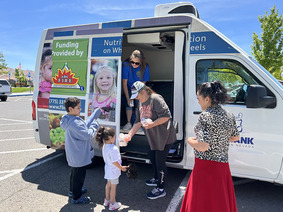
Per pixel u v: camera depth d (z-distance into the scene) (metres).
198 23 3.55
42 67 4.57
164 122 3.16
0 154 5.50
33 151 5.75
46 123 4.50
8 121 10.09
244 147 3.30
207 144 2.01
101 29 4.00
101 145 3.12
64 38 4.35
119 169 3.15
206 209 2.12
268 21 15.12
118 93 3.81
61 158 5.23
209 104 2.14
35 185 3.88
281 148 3.12
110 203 3.17
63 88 4.31
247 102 3.04
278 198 3.52
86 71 4.09
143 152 4.05
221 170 2.11
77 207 3.22
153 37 4.32
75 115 3.15
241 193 3.68
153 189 3.52
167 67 5.86
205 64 3.55
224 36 3.54
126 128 4.37
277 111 3.12
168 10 4.55
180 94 3.74
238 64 3.37
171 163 3.76
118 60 3.83
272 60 15.10
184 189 3.77
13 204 3.27
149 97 3.25
